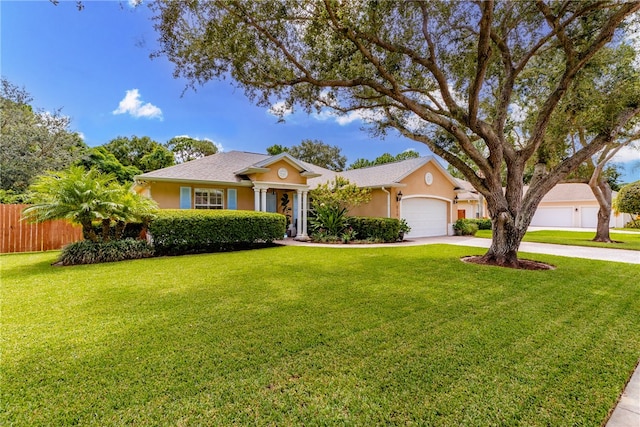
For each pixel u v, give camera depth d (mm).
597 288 6047
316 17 6168
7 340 3539
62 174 9023
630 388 2715
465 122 8156
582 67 8117
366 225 15672
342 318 4277
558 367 3031
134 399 2482
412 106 7742
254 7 6133
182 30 6621
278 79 7680
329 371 2918
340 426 2205
